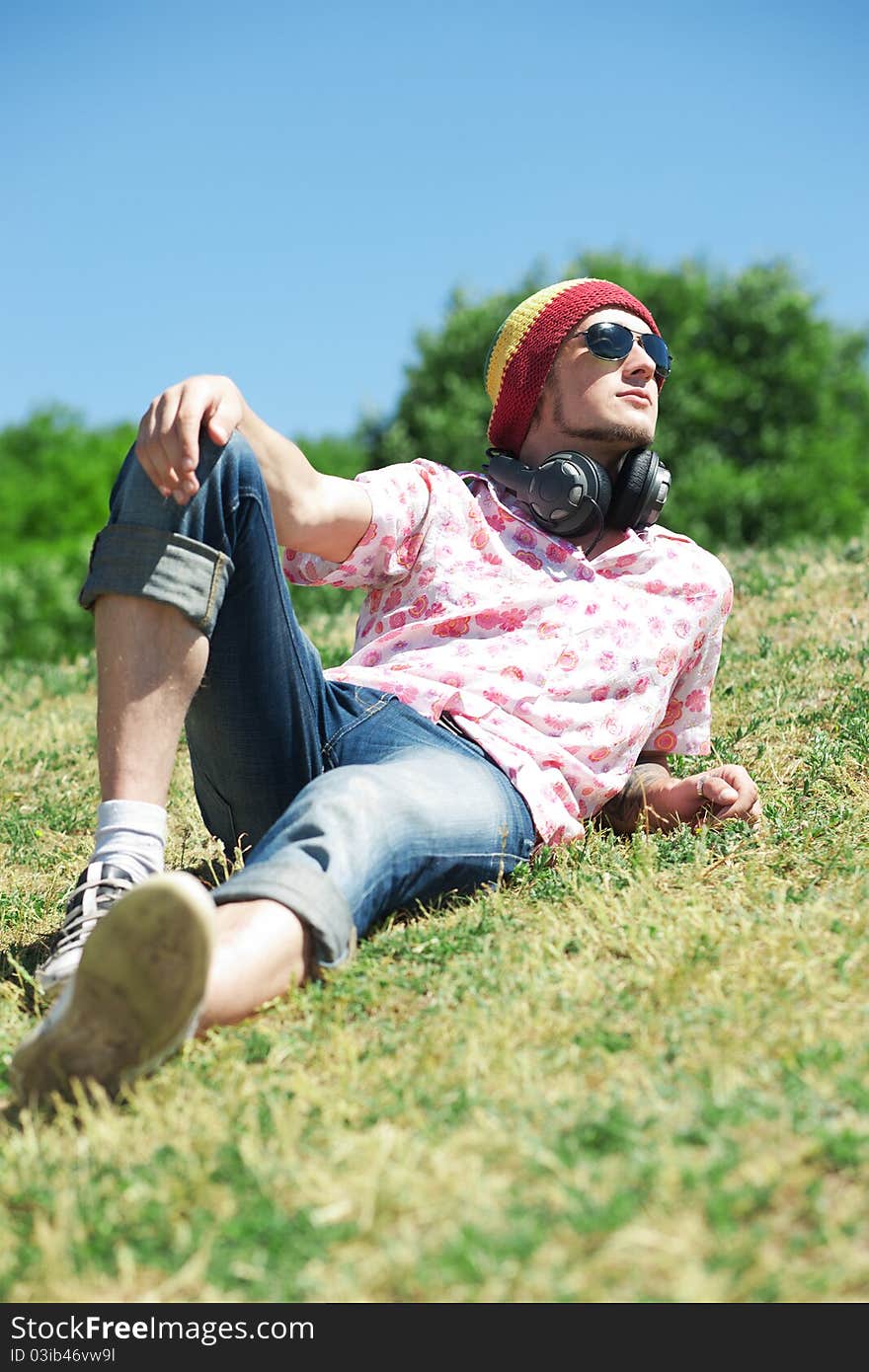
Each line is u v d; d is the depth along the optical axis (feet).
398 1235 4.57
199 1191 4.88
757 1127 4.99
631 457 9.75
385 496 9.07
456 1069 5.76
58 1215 4.75
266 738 8.39
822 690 13.24
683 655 9.65
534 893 8.18
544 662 8.99
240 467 7.65
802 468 46.44
